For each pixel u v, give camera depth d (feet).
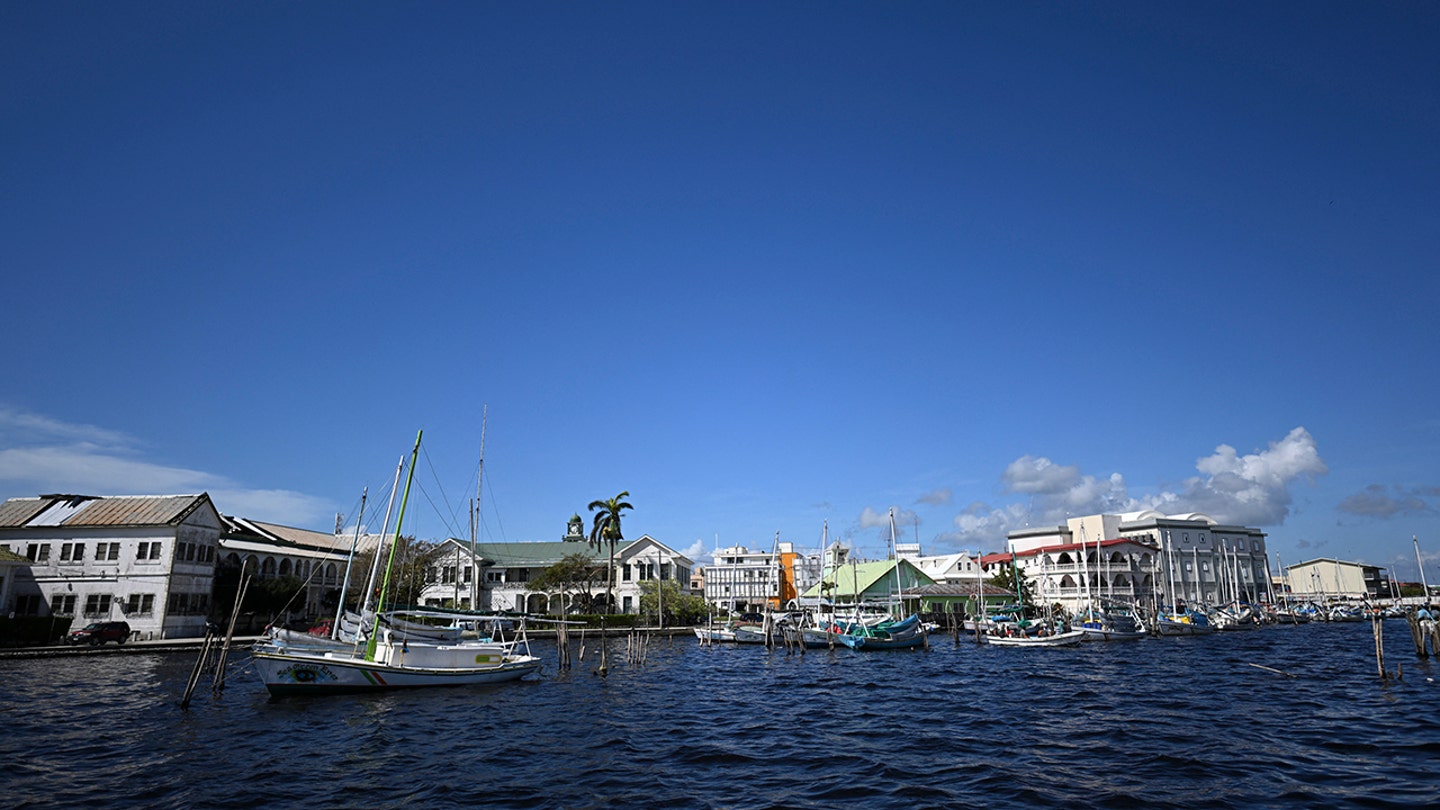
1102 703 118.11
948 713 111.24
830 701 125.49
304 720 103.35
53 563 218.38
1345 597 526.57
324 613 282.15
